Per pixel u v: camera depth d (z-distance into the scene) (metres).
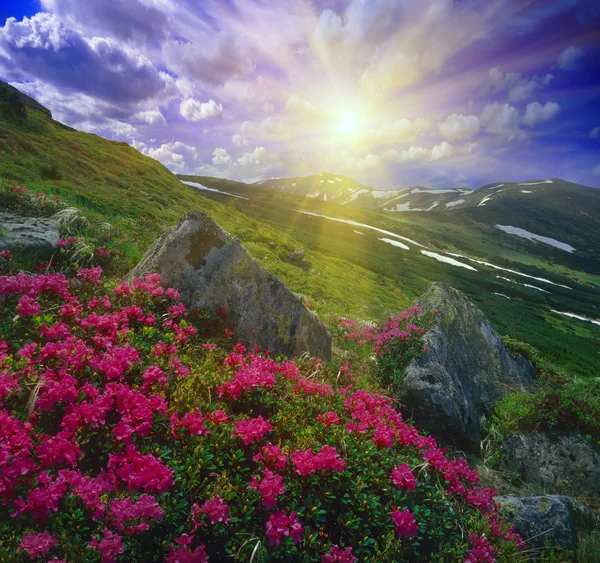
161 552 2.73
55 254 7.89
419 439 5.17
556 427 7.47
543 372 13.15
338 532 3.50
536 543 4.88
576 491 6.66
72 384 3.68
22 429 3.14
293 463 3.66
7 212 9.59
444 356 9.42
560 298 101.00
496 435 7.95
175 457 3.48
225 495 3.17
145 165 51.88
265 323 7.94
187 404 4.23
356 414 5.00
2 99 40.62
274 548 3.03
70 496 2.79
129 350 4.47
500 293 93.81
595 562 4.70
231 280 7.77
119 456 3.16
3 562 2.28
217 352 6.07
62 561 2.33
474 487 4.79
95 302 5.73
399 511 3.57
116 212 23.94
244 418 4.38
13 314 5.03
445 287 12.11
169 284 7.25
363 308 28.81
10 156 26.73
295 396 5.14
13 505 2.68
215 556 3.01
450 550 3.64
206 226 7.84
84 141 49.72
